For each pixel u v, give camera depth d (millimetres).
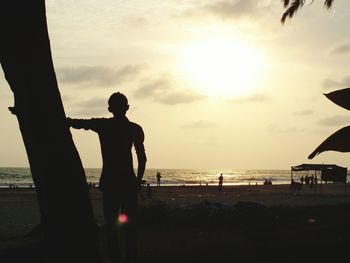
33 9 4000
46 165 3994
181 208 17797
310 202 38938
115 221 5172
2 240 10727
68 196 4023
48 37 4125
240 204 19500
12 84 4012
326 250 7980
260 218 14477
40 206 4066
